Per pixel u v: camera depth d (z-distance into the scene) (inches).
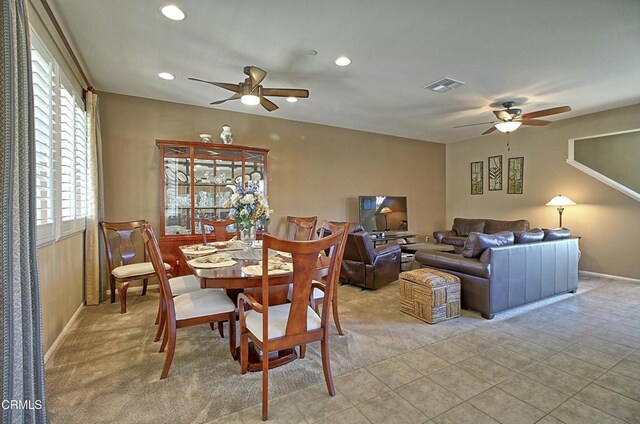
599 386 81.0
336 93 164.1
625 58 125.3
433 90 159.9
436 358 95.7
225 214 180.7
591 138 209.3
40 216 89.1
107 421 67.9
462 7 92.4
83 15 96.0
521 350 100.7
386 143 264.1
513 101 177.5
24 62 56.8
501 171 258.5
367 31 105.4
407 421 68.1
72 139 120.6
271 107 139.6
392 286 179.6
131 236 159.8
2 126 49.8
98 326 119.4
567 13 95.3
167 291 84.3
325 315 76.9
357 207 247.8
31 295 57.1
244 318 84.9
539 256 144.6
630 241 191.0
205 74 139.9
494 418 69.0
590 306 143.6
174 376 85.5
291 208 217.8
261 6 92.0
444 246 234.5
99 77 143.2
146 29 104.2
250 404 73.9
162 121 174.7
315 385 81.7
